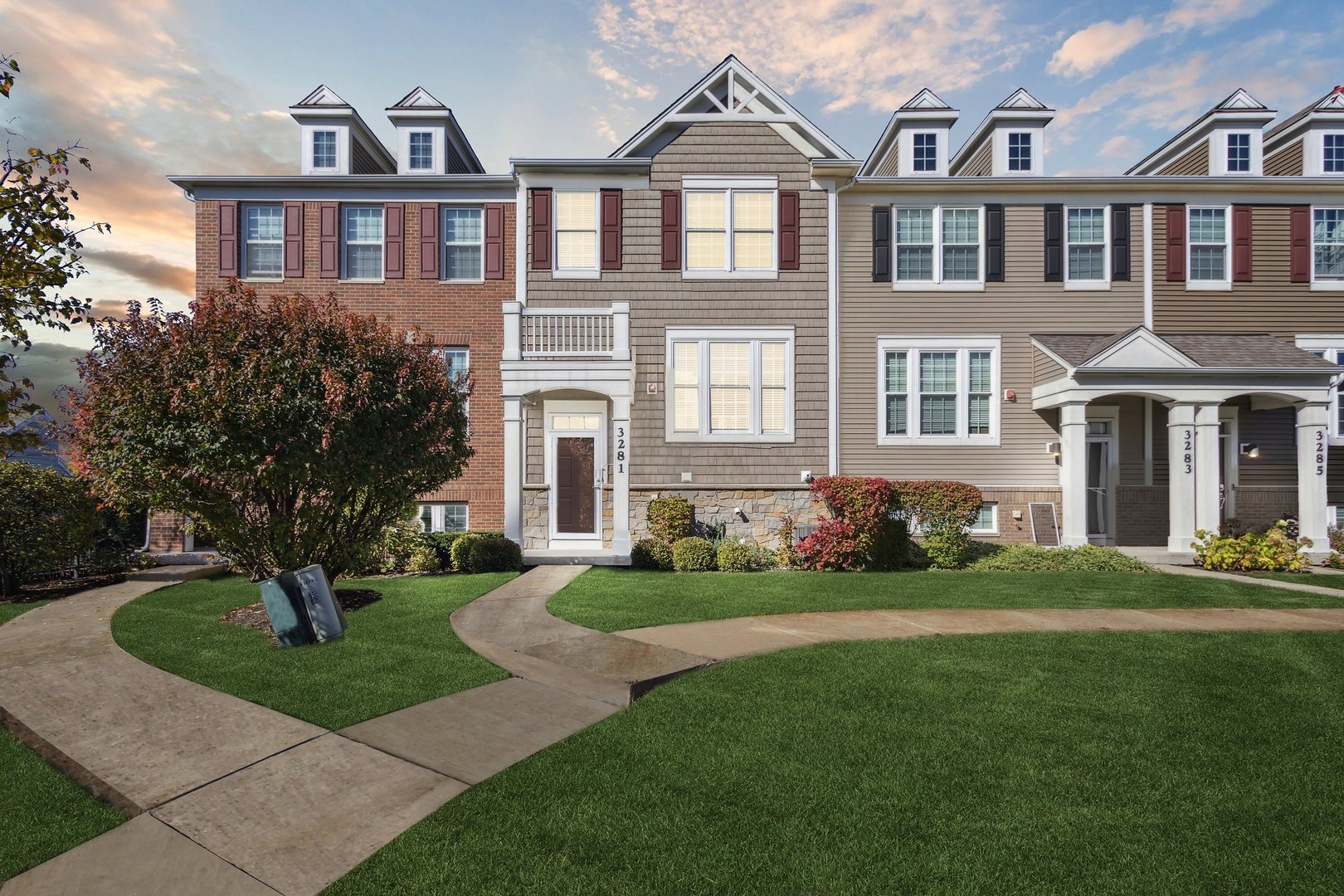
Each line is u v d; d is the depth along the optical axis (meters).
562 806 3.35
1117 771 3.72
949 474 13.93
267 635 6.58
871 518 11.16
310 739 4.17
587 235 13.78
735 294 13.74
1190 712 4.57
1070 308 14.09
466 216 14.94
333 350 7.58
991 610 7.89
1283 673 5.43
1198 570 11.46
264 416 6.82
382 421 7.75
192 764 3.85
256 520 7.85
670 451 13.58
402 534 11.02
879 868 2.85
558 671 5.42
